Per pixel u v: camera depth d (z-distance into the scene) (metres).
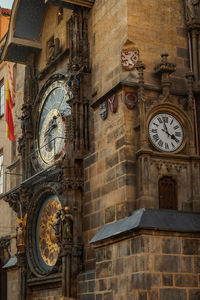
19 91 39.09
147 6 25.67
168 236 21.66
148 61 25.00
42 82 33.62
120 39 25.56
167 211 22.50
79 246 26.23
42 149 31.95
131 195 23.30
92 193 26.06
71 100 27.88
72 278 25.83
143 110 23.45
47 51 33.84
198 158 23.77
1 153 42.53
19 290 31.33
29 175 32.75
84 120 27.64
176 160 23.62
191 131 24.03
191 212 22.97
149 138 23.44
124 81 24.12
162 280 21.17
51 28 33.44
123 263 22.30
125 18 25.30
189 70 25.67
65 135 27.67
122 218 23.31
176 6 26.25
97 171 25.80
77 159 27.08
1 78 44.12
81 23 28.75
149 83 24.64
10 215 38.84
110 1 26.88
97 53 27.62
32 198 31.38
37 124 32.94
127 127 23.89
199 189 23.50
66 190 26.70
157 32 25.53
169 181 23.44
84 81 28.02
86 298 24.94
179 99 24.64
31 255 31.12
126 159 23.55
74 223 26.45
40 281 29.53
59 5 28.94
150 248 21.27
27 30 34.34
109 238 23.08
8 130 38.97
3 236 39.31
